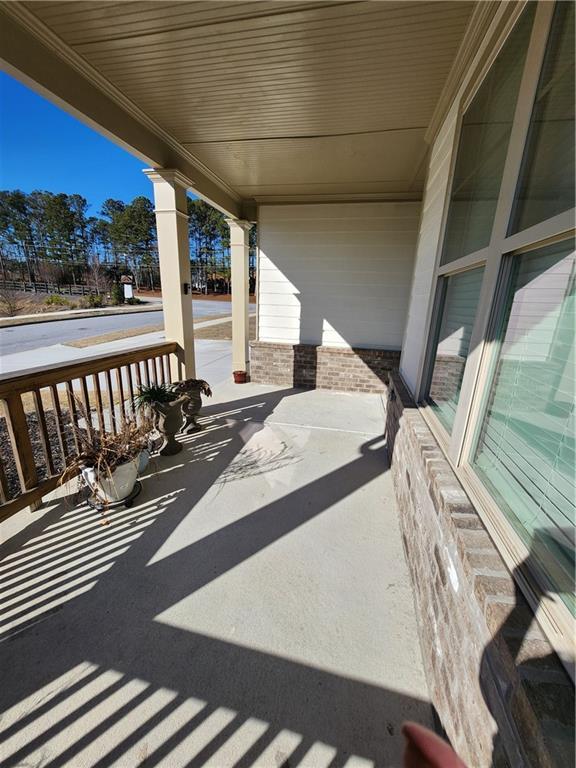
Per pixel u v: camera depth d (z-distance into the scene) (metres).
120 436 2.55
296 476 2.89
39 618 1.61
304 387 5.47
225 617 1.63
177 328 3.73
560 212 0.93
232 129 2.98
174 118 2.81
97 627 1.57
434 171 2.86
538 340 1.02
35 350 8.12
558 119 0.96
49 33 1.87
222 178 4.27
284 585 1.81
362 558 2.01
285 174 4.07
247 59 2.07
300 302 5.32
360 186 4.43
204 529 2.23
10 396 2.09
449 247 2.17
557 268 0.93
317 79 2.27
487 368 1.34
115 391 4.93
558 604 0.81
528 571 0.92
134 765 1.12
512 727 0.72
